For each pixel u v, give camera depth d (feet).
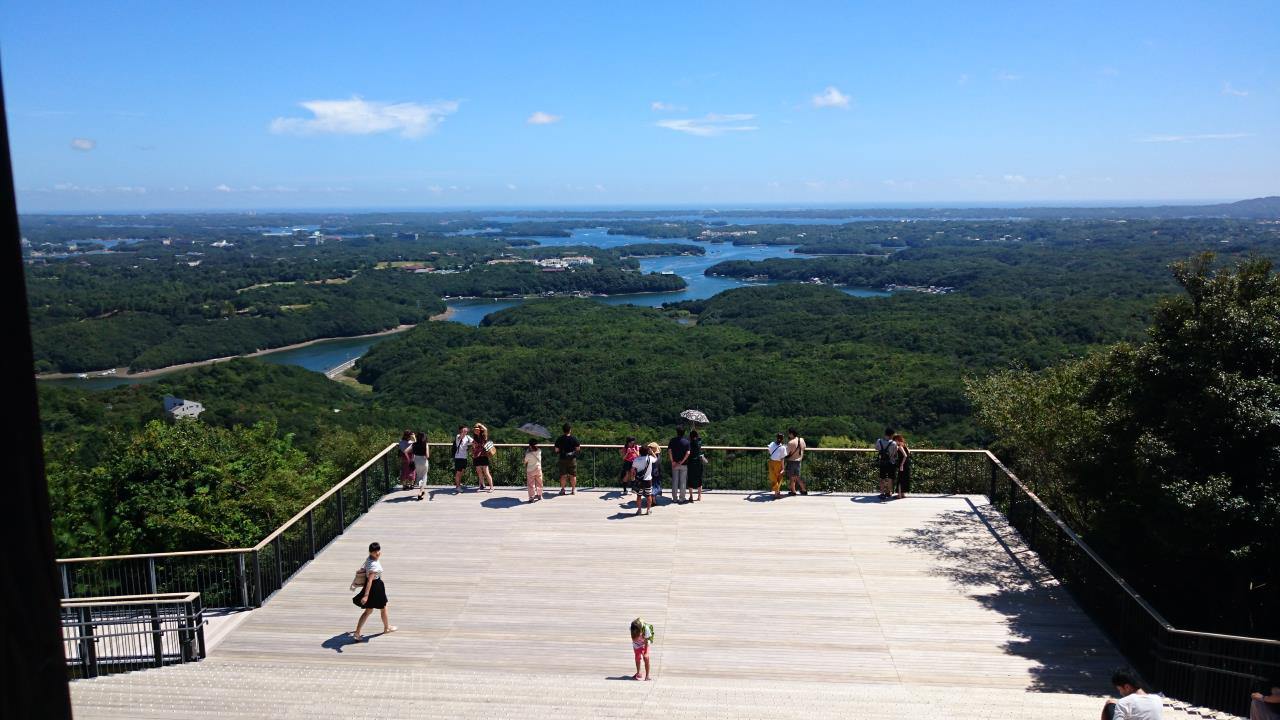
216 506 50.83
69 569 31.19
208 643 28.25
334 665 26.71
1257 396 28.30
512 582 32.78
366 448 73.00
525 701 23.09
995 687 25.14
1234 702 24.88
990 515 40.01
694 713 21.88
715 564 34.32
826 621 29.50
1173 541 29.01
